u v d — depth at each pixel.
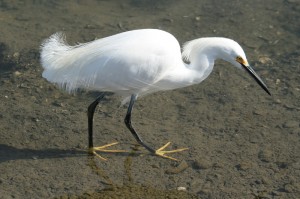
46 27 15.45
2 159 10.42
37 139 11.08
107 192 9.57
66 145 10.94
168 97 12.55
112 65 9.80
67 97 12.56
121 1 17.09
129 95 10.72
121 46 9.92
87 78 9.91
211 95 12.58
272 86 12.77
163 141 11.02
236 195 9.46
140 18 16.11
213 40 10.32
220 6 16.53
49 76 10.01
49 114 11.90
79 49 10.17
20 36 14.91
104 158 10.57
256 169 10.12
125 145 10.98
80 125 11.57
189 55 10.57
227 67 13.66
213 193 9.52
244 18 15.80
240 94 12.56
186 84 10.62
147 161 10.48
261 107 12.05
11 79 13.18
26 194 9.48
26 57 13.97
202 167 10.19
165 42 10.13
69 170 10.18
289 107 11.98
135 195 9.48
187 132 11.29
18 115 11.81
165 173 10.10
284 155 10.50
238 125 11.45
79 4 16.92
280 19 15.62
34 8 16.58
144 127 11.49
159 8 16.70
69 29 15.35
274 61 13.77
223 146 10.81
